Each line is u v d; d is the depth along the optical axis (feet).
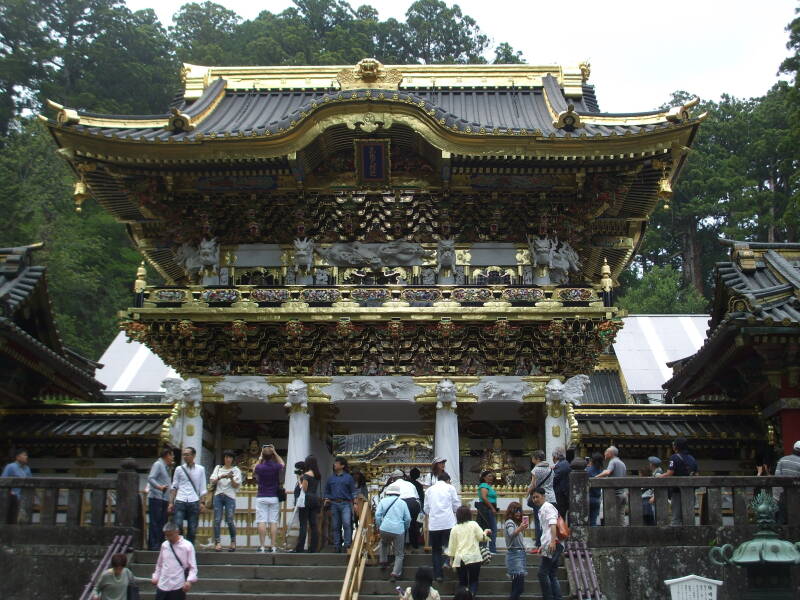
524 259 89.51
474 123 85.15
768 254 84.64
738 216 235.61
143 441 86.69
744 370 83.10
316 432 88.79
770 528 48.73
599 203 87.45
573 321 81.41
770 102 257.75
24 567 58.90
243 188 88.12
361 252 89.40
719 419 87.61
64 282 187.21
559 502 61.52
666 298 223.30
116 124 87.10
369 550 62.49
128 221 98.32
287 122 80.89
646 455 87.92
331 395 83.97
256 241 90.94
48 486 61.00
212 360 85.76
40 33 246.27
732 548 56.49
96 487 61.05
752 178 249.96
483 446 90.84
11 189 182.19
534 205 88.79
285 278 89.92
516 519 54.44
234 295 82.84
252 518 77.97
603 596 53.36
